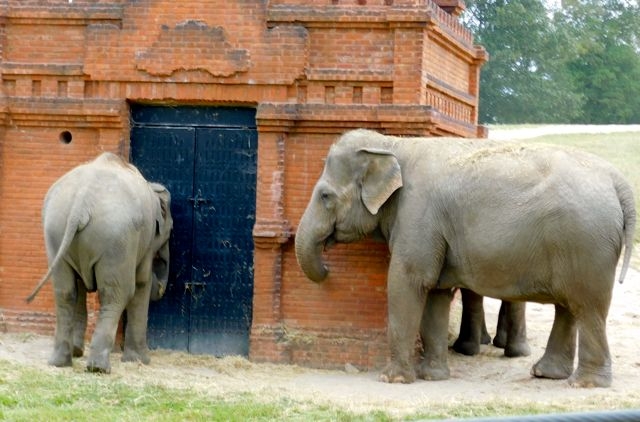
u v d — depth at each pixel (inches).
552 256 473.1
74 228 463.8
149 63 551.2
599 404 435.5
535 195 474.6
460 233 490.0
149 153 563.2
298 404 429.7
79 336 514.9
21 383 443.5
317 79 542.0
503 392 471.5
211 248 557.9
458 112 635.5
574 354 512.1
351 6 539.5
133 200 482.0
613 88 2374.5
